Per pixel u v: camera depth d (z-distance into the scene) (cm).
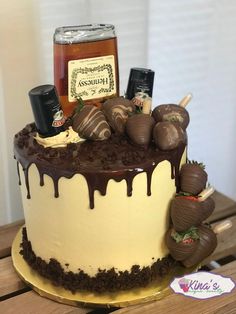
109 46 39
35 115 36
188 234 37
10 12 46
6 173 51
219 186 67
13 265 41
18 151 37
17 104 49
